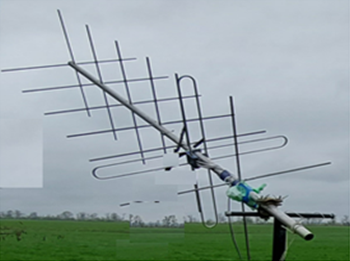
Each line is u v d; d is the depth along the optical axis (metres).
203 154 1.42
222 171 1.34
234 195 1.20
